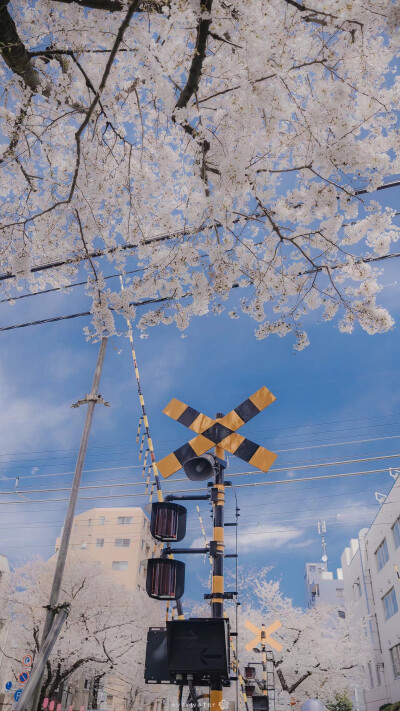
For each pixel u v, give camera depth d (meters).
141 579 47.03
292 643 24.00
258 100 3.31
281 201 3.81
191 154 4.29
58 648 20.77
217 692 5.58
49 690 20.59
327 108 3.37
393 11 2.92
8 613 23.31
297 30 3.30
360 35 3.36
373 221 3.76
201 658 5.44
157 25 3.52
